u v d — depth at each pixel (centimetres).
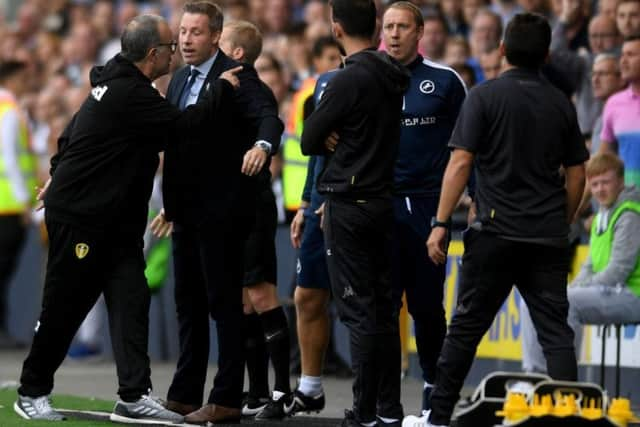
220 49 2953
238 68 2848
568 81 3806
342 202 2669
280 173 4331
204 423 2867
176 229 2925
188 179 2845
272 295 3108
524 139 2528
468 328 2573
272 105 2845
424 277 2936
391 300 2716
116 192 2862
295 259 4194
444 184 2556
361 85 2645
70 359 4853
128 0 6397
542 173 2539
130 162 2869
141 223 2917
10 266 5238
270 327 3094
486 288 2559
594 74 3731
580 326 3238
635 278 3108
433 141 2945
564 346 2536
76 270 2888
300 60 4522
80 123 2870
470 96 2553
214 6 2923
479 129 2534
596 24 3866
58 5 6644
